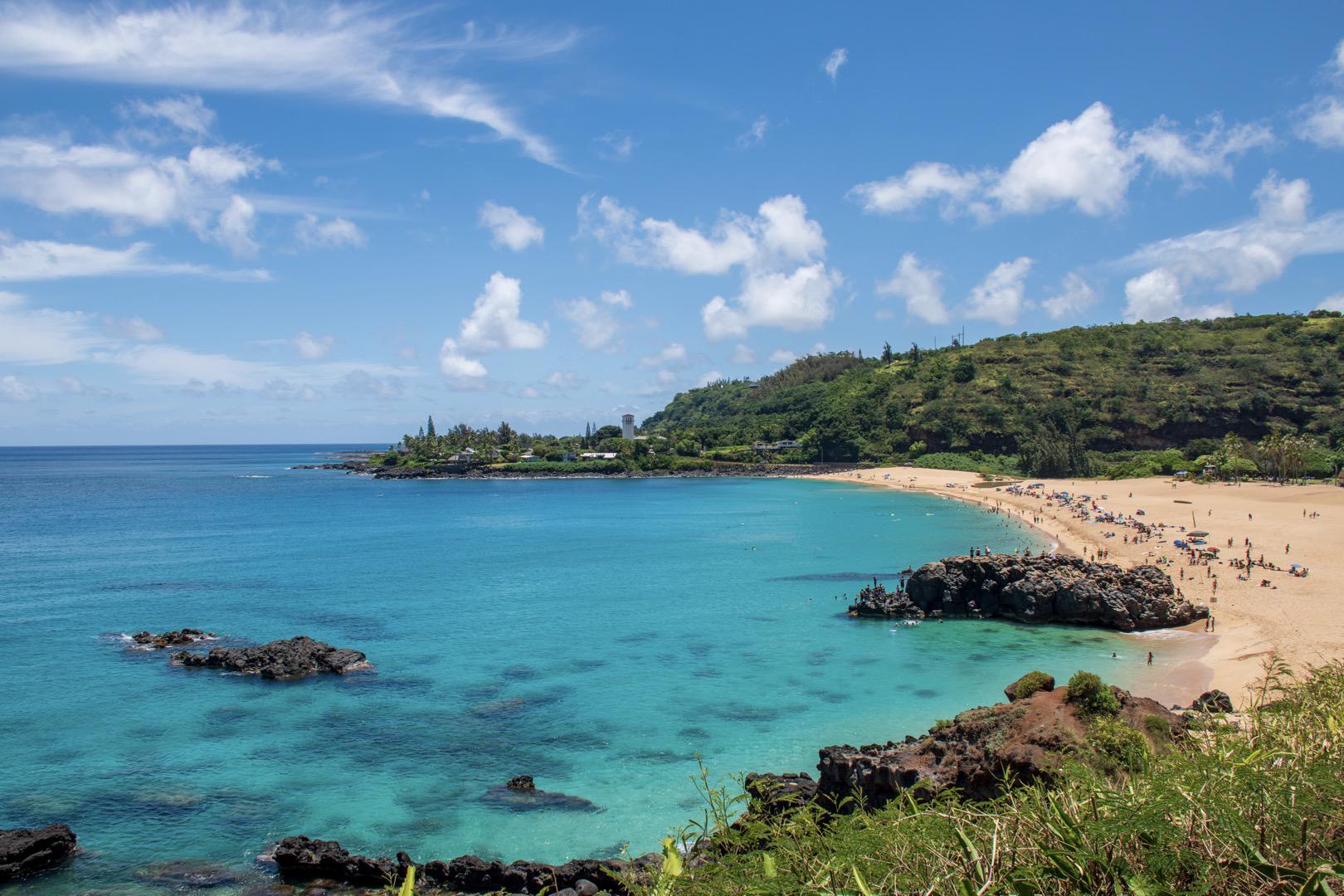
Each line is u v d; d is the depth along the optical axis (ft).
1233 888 24.27
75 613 245.45
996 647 198.49
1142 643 197.57
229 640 211.82
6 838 103.50
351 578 305.53
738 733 144.25
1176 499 489.67
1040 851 27.20
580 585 289.53
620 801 118.73
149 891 97.45
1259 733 35.68
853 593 269.44
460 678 177.58
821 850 32.42
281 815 115.65
